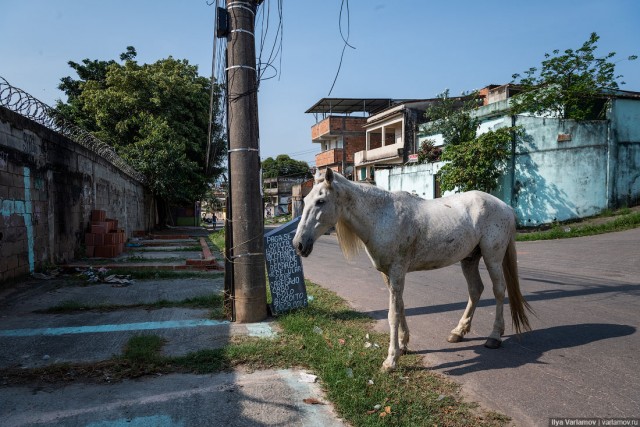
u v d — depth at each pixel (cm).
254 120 562
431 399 334
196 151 2694
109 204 1522
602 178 1692
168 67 2850
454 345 466
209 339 480
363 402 321
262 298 561
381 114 3225
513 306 477
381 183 2672
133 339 463
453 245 428
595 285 737
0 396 339
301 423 302
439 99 2789
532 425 298
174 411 317
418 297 695
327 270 1030
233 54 554
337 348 439
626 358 412
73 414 312
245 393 347
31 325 534
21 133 807
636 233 1349
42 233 905
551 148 1688
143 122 2484
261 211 566
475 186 1778
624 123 1712
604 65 1852
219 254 1354
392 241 399
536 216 1722
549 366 400
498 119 2108
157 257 1234
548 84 1930
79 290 753
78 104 2627
